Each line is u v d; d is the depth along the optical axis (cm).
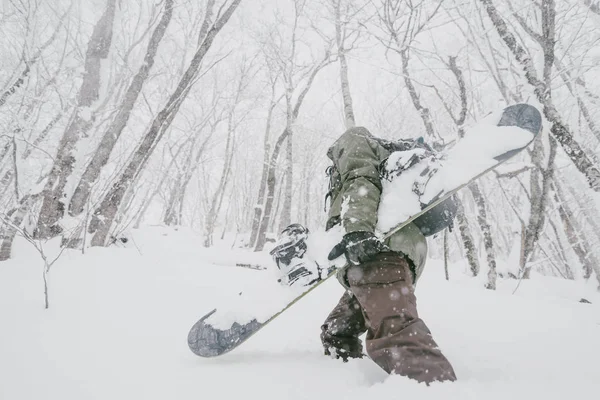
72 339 169
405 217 134
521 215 556
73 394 115
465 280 551
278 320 223
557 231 820
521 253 560
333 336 158
